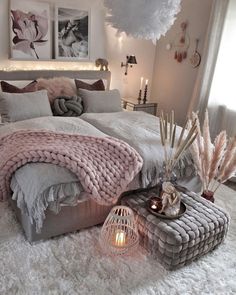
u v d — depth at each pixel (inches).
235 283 72.9
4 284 66.3
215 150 90.4
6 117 114.3
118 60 169.8
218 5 132.1
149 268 74.6
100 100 138.3
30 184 74.1
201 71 144.0
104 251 78.7
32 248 77.7
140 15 64.1
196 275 74.0
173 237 70.4
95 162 81.6
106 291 67.1
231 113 137.9
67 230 83.8
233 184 127.9
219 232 79.7
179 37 163.3
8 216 90.2
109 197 80.2
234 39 131.3
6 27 131.4
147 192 90.5
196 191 107.1
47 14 137.9
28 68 141.1
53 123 104.5
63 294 65.2
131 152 87.0
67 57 148.9
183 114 169.3
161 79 181.2
